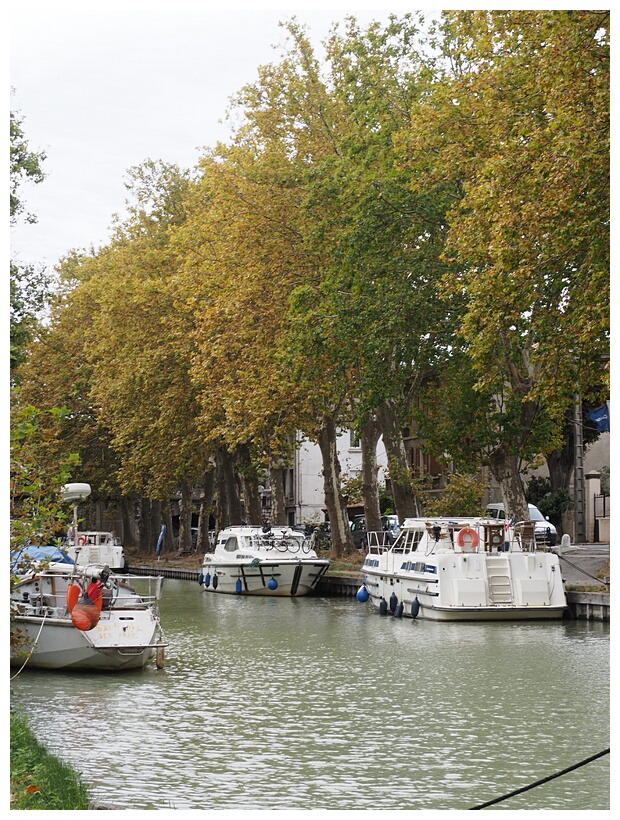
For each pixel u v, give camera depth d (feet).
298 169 163.32
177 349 198.59
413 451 242.78
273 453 192.85
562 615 114.11
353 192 142.20
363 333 142.00
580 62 89.10
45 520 62.75
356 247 140.67
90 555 183.42
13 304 151.64
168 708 69.41
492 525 115.44
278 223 166.40
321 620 125.39
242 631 114.83
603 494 191.21
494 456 138.72
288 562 166.30
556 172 91.20
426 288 139.44
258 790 49.78
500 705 69.62
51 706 70.28
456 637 102.68
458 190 135.85
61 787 44.16
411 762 55.01
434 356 146.51
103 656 83.41
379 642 101.14
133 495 291.38
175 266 213.25
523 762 55.11
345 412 179.22
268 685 78.07
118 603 94.53
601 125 89.40
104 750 57.47
